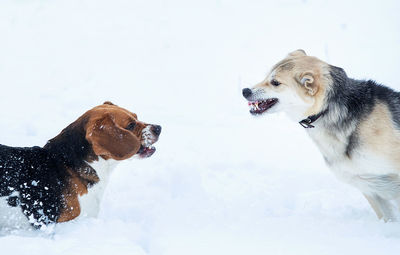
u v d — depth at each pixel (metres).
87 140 5.27
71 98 11.62
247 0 22.48
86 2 21.95
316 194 7.27
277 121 11.57
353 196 7.12
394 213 6.07
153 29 18.95
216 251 4.79
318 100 5.70
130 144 5.23
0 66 14.09
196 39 17.94
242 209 6.40
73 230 5.03
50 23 18.95
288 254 4.66
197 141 9.68
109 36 18.00
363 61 14.20
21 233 4.94
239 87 13.09
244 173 8.20
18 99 11.27
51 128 9.24
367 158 5.51
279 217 6.03
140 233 5.34
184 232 5.37
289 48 16.25
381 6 20.00
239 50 16.69
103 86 13.09
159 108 11.82
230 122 11.30
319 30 17.88
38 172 5.08
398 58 14.22
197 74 14.76
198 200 6.73
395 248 4.64
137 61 15.70
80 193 5.27
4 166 4.93
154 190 6.87
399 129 5.43
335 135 5.70
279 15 20.20
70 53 15.94
